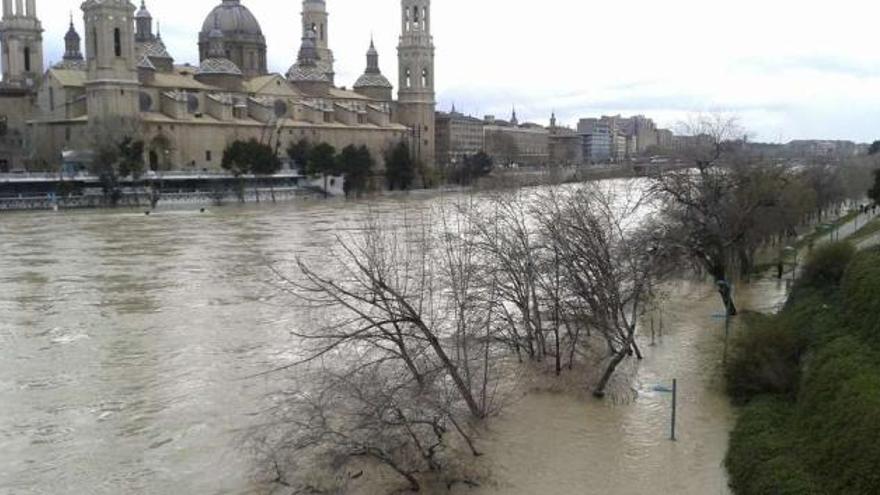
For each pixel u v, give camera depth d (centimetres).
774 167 8281
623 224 8388
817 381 3766
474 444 3744
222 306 6769
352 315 5888
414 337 3834
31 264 9025
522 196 9188
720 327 5869
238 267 8731
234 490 3350
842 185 13562
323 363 4259
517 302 5044
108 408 4341
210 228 12669
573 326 5653
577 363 4994
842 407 3359
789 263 8550
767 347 4331
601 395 4450
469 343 4762
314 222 13500
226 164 19050
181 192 18288
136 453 3759
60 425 4112
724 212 6475
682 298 6931
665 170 8169
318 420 3497
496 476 3453
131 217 14675
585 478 3469
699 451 3747
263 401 4338
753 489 3212
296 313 6388
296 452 3469
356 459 3462
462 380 4028
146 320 6288
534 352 5116
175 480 3469
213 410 4272
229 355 5294
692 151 8131
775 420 3762
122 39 19412
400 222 12244
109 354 5353
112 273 8419
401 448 3384
